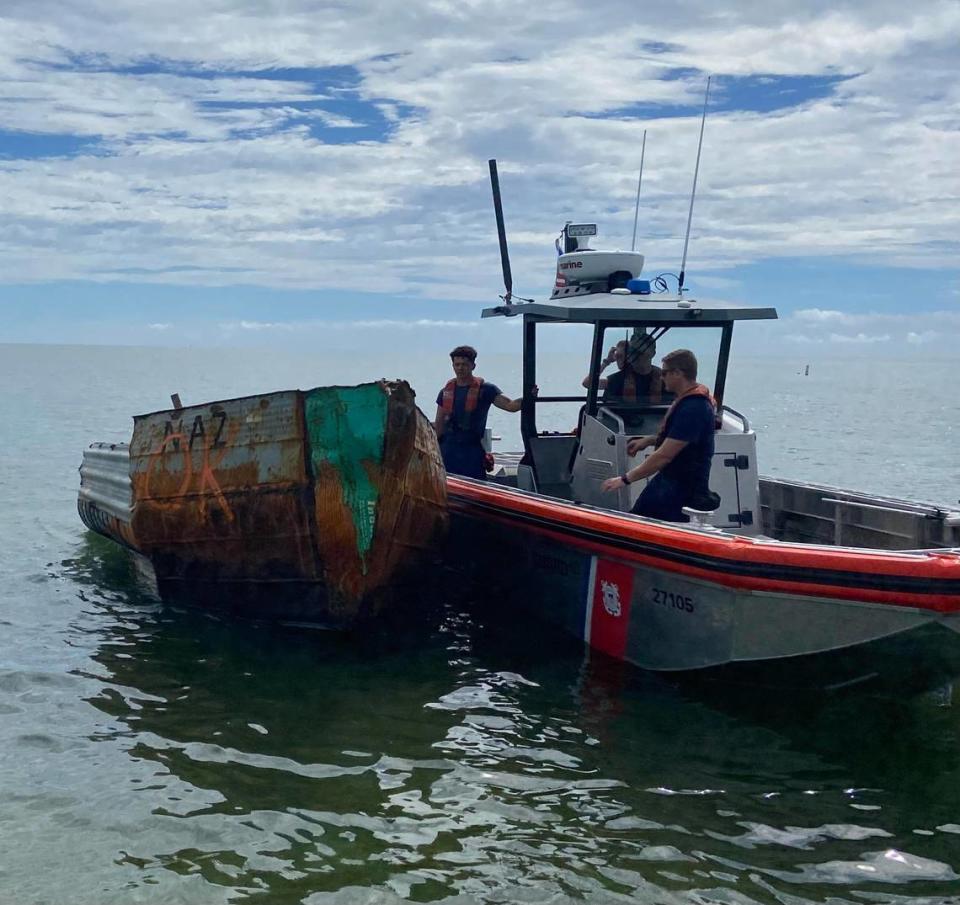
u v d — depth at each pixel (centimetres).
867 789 442
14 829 396
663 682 563
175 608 722
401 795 430
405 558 661
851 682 507
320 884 361
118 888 356
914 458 2097
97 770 450
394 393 610
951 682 497
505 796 430
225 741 484
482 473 794
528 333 762
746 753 477
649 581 556
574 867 374
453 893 356
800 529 705
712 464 631
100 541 970
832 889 362
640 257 743
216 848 384
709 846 391
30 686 555
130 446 721
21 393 4484
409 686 563
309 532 618
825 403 5078
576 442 713
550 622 657
